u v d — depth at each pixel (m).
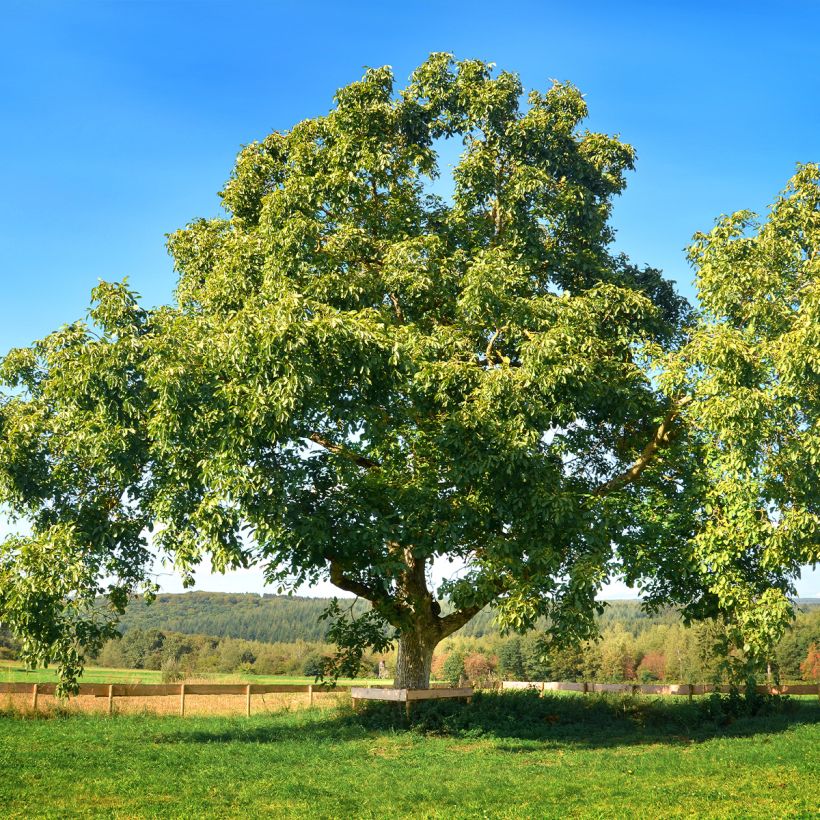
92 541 17.38
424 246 19.33
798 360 15.71
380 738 17.83
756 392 16.03
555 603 17.08
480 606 19.58
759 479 16.91
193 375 15.46
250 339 15.02
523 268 19.80
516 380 16.83
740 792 10.86
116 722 20.23
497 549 16.81
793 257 18.44
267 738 17.61
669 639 62.91
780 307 17.44
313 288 18.55
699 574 19.67
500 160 21.17
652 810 9.84
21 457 17.69
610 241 22.55
